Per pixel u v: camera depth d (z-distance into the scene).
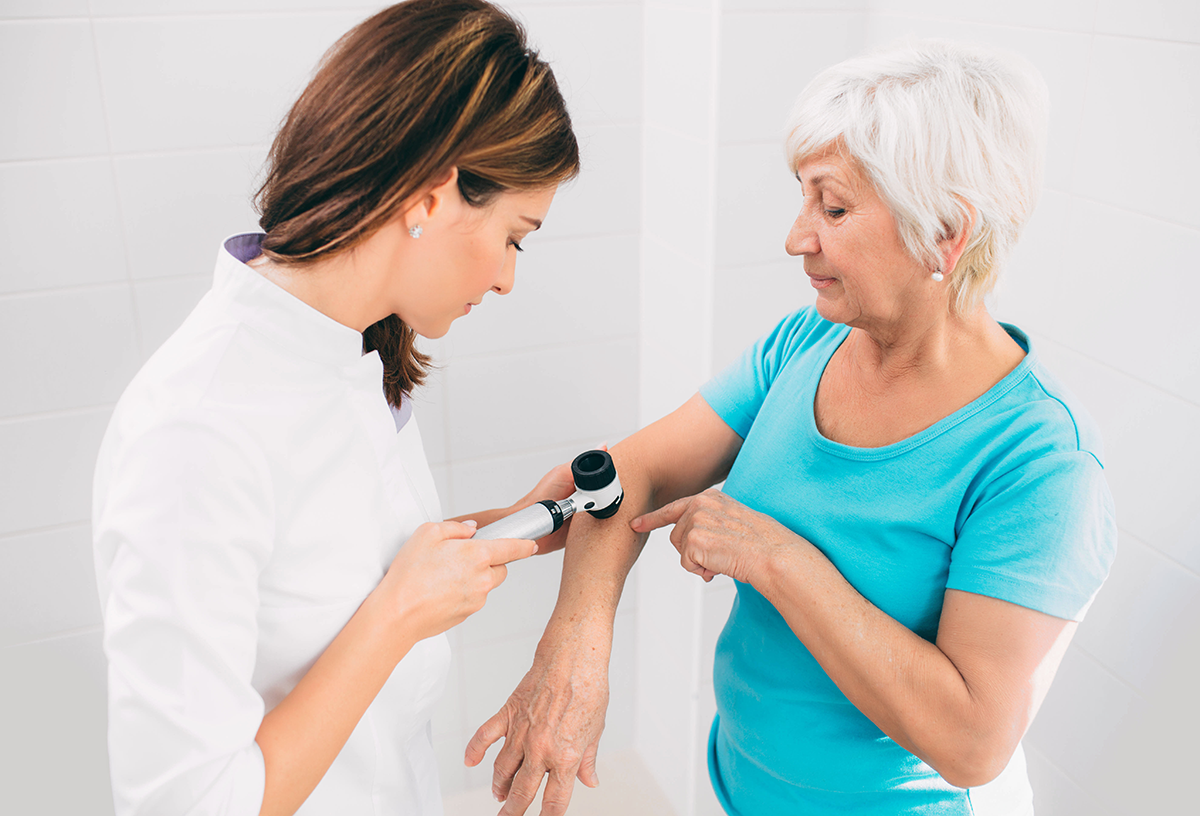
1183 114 1.11
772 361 1.12
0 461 1.56
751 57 1.50
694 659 1.89
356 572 0.80
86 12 1.39
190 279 1.57
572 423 1.93
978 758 0.81
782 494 1.00
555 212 1.76
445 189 0.73
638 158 1.77
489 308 1.78
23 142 1.42
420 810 0.95
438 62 0.70
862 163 0.81
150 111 1.47
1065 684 1.42
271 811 0.70
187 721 0.65
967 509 0.87
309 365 0.77
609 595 1.02
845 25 1.55
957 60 0.81
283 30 1.49
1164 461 1.20
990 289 0.86
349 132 0.71
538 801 2.12
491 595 1.99
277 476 0.73
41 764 1.76
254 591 0.71
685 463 1.15
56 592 1.66
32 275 1.49
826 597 0.88
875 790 0.97
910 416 0.92
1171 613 1.22
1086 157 1.26
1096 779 1.38
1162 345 1.18
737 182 1.57
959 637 0.83
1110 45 1.19
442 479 1.87
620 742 2.26
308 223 0.73
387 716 0.86
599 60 1.69
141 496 0.66
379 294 0.78
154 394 0.70
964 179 0.78
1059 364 1.36
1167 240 1.15
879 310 0.87
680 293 1.72
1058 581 0.80
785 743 1.01
